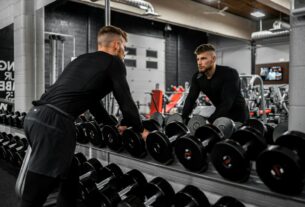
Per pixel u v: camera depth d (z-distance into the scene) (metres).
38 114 1.34
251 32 9.53
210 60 2.05
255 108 5.34
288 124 1.69
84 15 7.59
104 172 1.97
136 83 8.66
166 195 1.67
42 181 1.32
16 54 4.41
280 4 5.84
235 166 1.35
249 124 1.88
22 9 4.19
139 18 8.65
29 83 4.27
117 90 1.45
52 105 1.35
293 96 1.65
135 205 1.43
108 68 1.44
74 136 1.39
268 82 9.31
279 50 9.05
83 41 7.60
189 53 10.20
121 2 5.34
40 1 4.12
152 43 9.02
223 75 2.07
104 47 1.60
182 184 1.80
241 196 1.51
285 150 1.17
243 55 9.95
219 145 1.38
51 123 1.33
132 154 1.91
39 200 1.35
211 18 8.01
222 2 7.54
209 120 1.99
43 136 1.32
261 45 9.45
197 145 1.49
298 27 1.60
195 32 10.39
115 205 1.72
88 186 1.88
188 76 10.19
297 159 1.15
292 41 1.64
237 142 1.40
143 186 1.83
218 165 1.43
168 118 2.37
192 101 2.30
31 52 4.27
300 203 1.21
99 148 2.23
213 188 1.64
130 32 8.45
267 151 1.21
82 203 2.15
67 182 1.54
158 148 1.70
